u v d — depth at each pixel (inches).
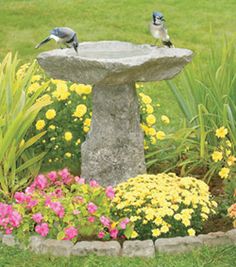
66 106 273.6
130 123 254.4
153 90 416.5
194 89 279.6
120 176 255.0
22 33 557.9
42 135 263.4
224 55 271.9
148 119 277.4
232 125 257.4
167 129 340.5
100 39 546.6
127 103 251.8
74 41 247.6
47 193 237.5
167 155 284.2
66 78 246.7
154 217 221.8
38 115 272.7
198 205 228.7
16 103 256.7
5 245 224.5
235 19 588.1
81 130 272.8
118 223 222.4
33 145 272.4
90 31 568.1
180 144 271.9
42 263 213.2
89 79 238.5
